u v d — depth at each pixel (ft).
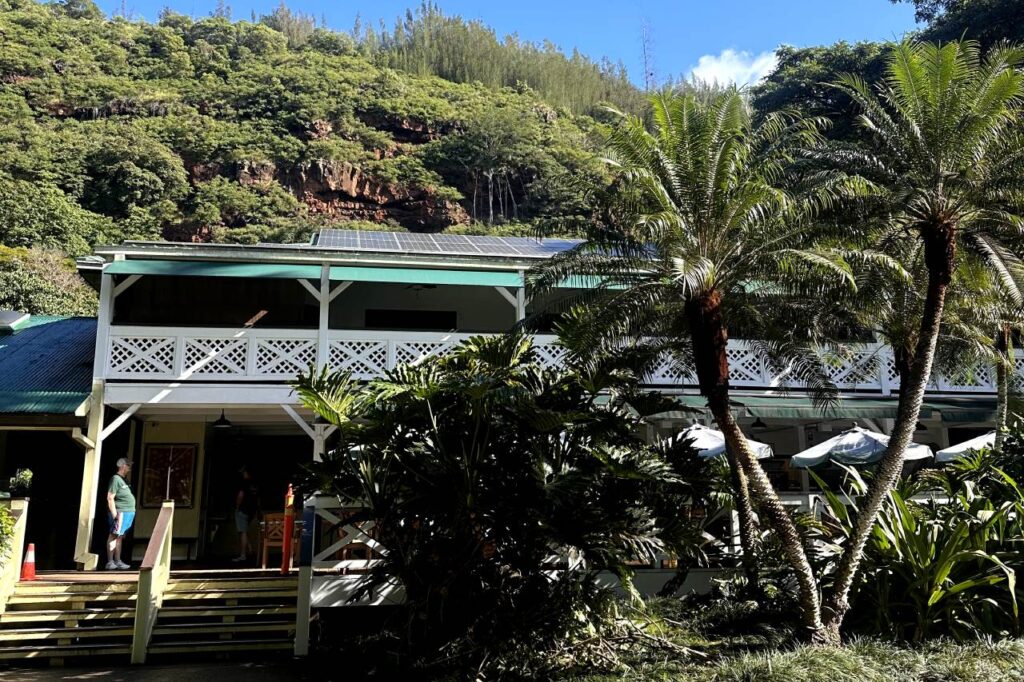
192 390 43.47
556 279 32.81
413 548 29.32
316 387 29.25
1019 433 37.09
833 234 31.32
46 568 48.57
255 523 55.67
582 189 32.73
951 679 23.98
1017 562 30.01
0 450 50.62
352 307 55.52
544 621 27.66
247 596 36.96
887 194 30.94
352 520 29.86
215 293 53.98
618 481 28.96
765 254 30.60
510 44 387.14
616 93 381.19
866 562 31.78
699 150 31.07
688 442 31.12
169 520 37.65
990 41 91.30
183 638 34.65
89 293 120.88
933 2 108.99
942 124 30.83
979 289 37.22
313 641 34.76
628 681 25.14
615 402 31.48
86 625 34.65
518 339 32.32
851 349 42.96
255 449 58.44
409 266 45.88
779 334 34.63
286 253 44.42
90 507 41.45
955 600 29.35
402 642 30.25
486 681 26.68
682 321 35.32
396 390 29.04
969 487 34.50
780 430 66.33
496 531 28.63
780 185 34.53
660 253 31.63
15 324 58.65
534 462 27.43
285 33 367.04
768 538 33.30
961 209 31.63
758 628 31.81
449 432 29.71
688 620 33.22
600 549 26.89
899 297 36.81
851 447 43.19
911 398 30.37
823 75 110.73
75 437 41.68
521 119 271.49
